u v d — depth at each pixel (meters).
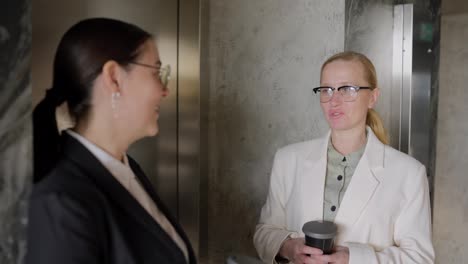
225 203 2.26
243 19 2.14
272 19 2.06
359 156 1.52
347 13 1.90
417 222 1.41
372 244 1.41
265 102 2.12
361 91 1.44
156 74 0.94
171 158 1.87
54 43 1.27
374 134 1.55
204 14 2.14
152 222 0.91
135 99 0.90
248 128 2.17
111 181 0.88
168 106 1.84
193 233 2.04
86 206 0.77
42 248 0.73
